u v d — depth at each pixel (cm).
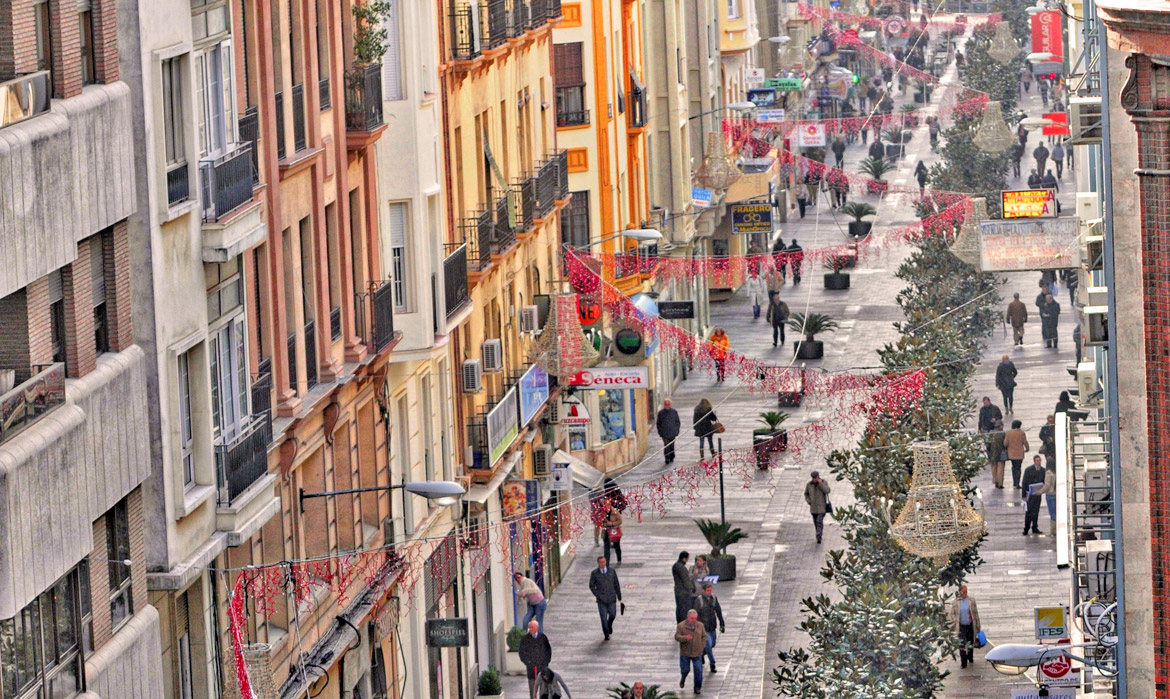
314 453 7344
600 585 9931
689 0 17375
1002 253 7188
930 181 18400
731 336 16850
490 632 9731
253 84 6775
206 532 6078
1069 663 6275
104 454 5338
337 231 7706
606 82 13400
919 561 8531
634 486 12144
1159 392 4534
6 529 4675
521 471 10488
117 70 5566
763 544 11556
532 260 11262
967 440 9644
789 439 12725
